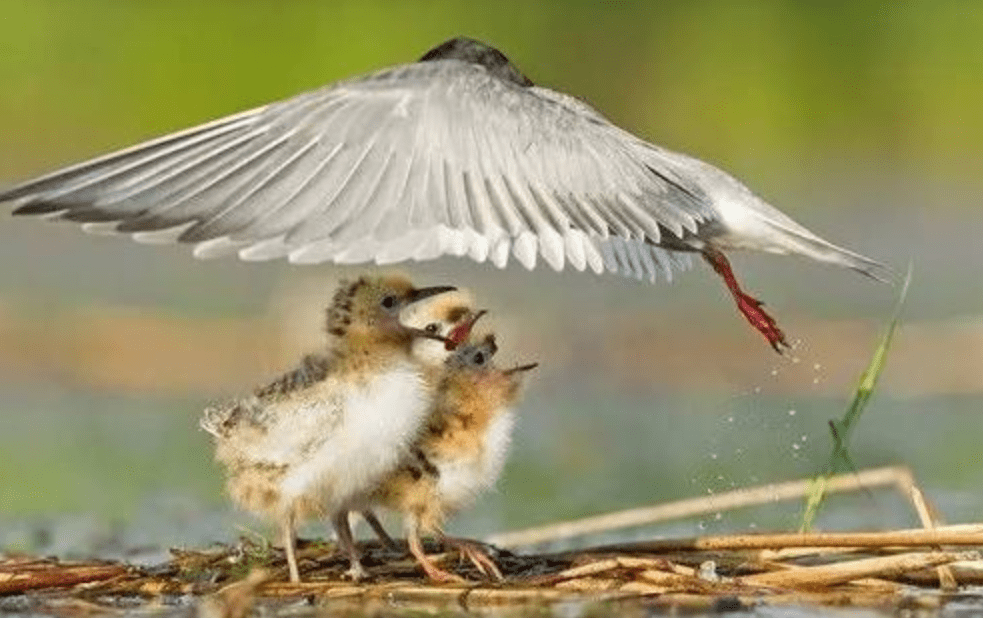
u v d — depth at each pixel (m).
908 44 31.38
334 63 29.17
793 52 31.12
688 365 20.25
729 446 16.91
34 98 28.58
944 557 10.88
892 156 30.44
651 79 30.70
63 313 21.81
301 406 10.97
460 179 8.77
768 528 13.84
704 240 10.32
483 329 12.14
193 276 24.44
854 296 23.09
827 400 18.86
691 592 10.62
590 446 16.94
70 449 17.05
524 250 8.92
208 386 19.83
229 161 8.47
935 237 26.50
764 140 30.52
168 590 10.90
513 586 10.77
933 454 16.17
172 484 15.55
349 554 11.20
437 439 11.30
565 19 30.61
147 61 28.98
